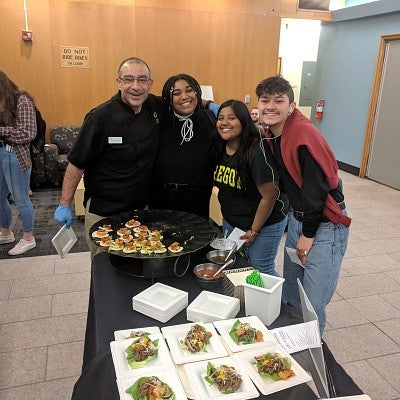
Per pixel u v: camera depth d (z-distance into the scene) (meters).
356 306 2.65
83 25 5.45
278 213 1.96
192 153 2.02
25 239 3.29
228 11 5.96
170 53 5.91
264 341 1.12
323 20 6.48
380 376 2.01
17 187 3.07
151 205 2.16
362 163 6.23
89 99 5.73
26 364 2.02
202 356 1.05
